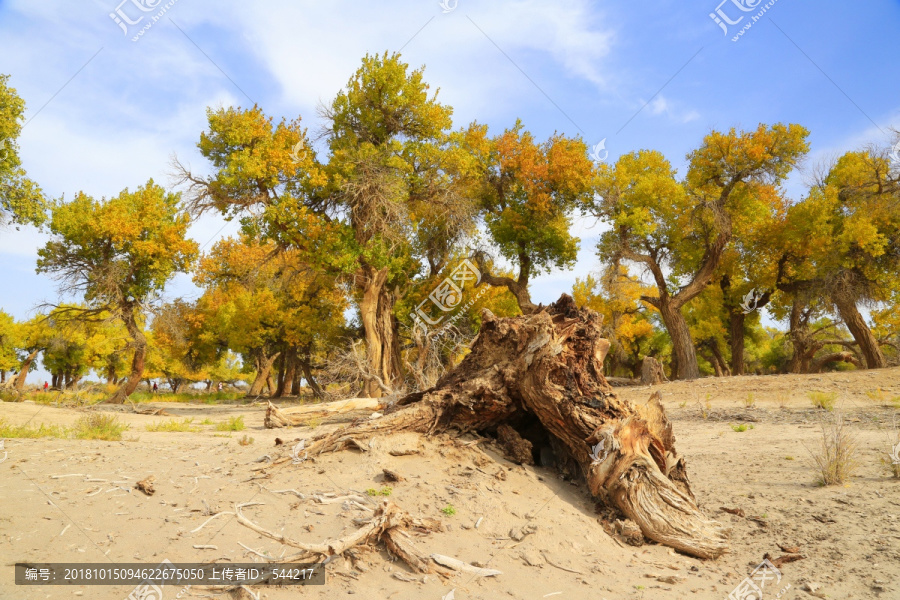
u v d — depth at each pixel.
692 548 5.43
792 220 32.56
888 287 30.41
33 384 53.78
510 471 6.45
